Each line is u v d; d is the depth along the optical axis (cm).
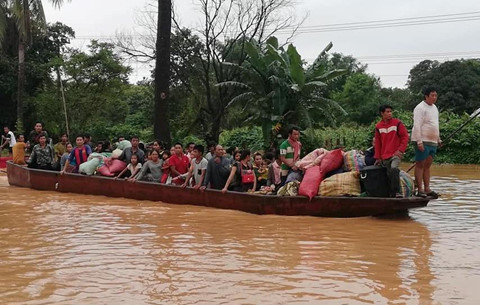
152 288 474
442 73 4409
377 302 434
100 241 677
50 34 3259
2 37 2556
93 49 3034
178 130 2542
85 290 470
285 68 1894
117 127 3125
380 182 851
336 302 434
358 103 4300
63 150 1498
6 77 3002
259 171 1012
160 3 1636
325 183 873
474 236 702
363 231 740
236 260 575
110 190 1137
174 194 1024
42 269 541
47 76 3086
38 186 1280
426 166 896
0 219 854
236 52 2589
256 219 843
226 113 2795
